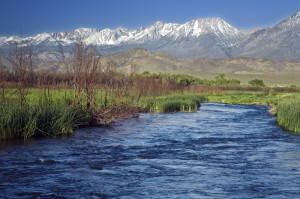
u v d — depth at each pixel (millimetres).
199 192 20984
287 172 25328
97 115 46812
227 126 49719
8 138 34438
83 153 30469
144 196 20234
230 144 35938
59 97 52312
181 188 21656
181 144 35750
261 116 63344
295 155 30844
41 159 27641
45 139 35625
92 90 46781
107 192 20781
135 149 32875
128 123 51312
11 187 21188
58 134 37938
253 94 127375
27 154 29172
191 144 35812
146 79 85125
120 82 62406
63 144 33750
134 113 61000
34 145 32562
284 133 43281
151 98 72500
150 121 54219
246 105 92312
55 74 58469
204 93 120000
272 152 32125
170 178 23641
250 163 27875
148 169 25781
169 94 90312
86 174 24188
